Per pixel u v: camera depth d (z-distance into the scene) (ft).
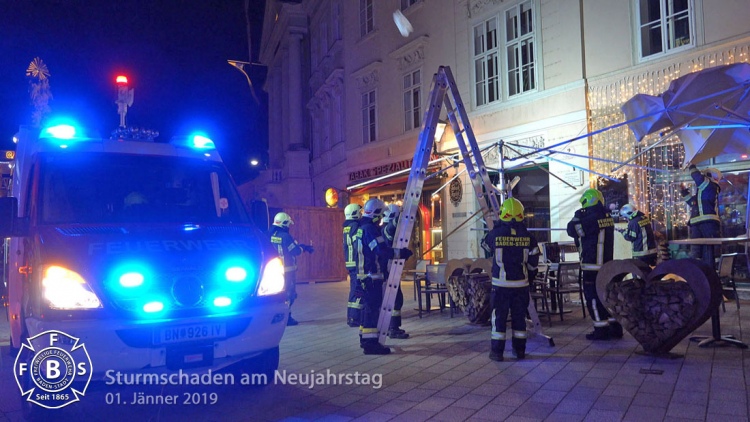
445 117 50.93
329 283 56.34
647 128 26.25
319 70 78.69
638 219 27.96
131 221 17.60
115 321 13.93
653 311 20.07
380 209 23.03
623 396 15.81
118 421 15.58
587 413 14.56
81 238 15.11
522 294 20.66
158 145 20.06
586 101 39.24
